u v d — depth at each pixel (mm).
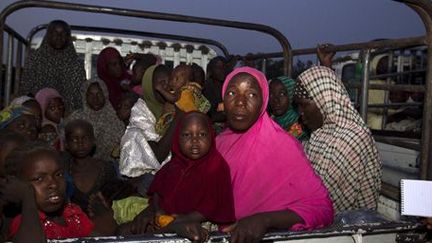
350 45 3549
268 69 5980
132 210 2730
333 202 2566
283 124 3848
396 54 4855
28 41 6387
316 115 2758
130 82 5457
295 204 2027
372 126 4547
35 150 1930
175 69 3334
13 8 4355
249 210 2156
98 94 4094
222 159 2191
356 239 1882
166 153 3180
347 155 2527
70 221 2205
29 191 1691
